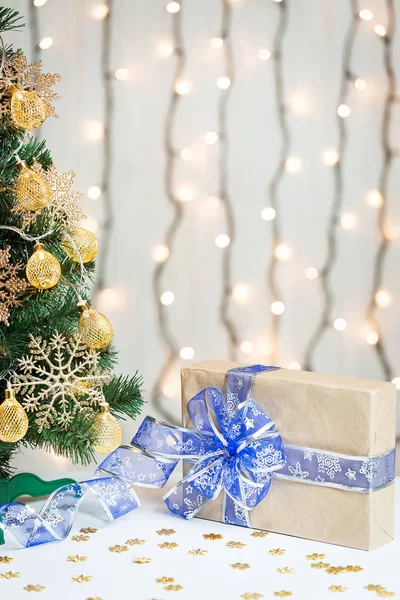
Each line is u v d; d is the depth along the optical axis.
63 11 1.72
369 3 1.73
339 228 1.76
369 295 1.76
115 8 1.72
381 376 1.78
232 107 1.74
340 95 1.74
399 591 1.24
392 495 1.37
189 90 1.74
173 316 1.77
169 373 1.78
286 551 1.33
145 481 1.43
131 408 1.50
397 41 1.73
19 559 1.32
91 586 1.25
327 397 1.34
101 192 1.75
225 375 1.42
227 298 1.77
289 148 1.75
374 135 1.74
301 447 1.36
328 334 1.77
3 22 1.44
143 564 1.30
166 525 1.42
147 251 1.76
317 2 1.73
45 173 1.39
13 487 1.47
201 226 1.76
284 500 1.38
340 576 1.27
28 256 1.40
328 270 1.76
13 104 1.30
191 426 1.45
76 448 1.39
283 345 1.78
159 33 1.73
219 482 1.39
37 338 1.39
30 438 1.43
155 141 1.75
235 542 1.36
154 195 1.75
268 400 1.38
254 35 1.73
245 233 1.76
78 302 1.38
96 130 1.74
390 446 1.35
